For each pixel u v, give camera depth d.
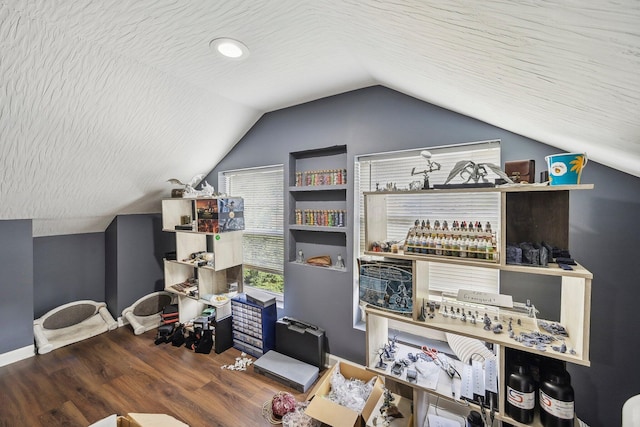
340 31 1.21
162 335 2.68
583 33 0.43
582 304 1.05
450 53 0.83
